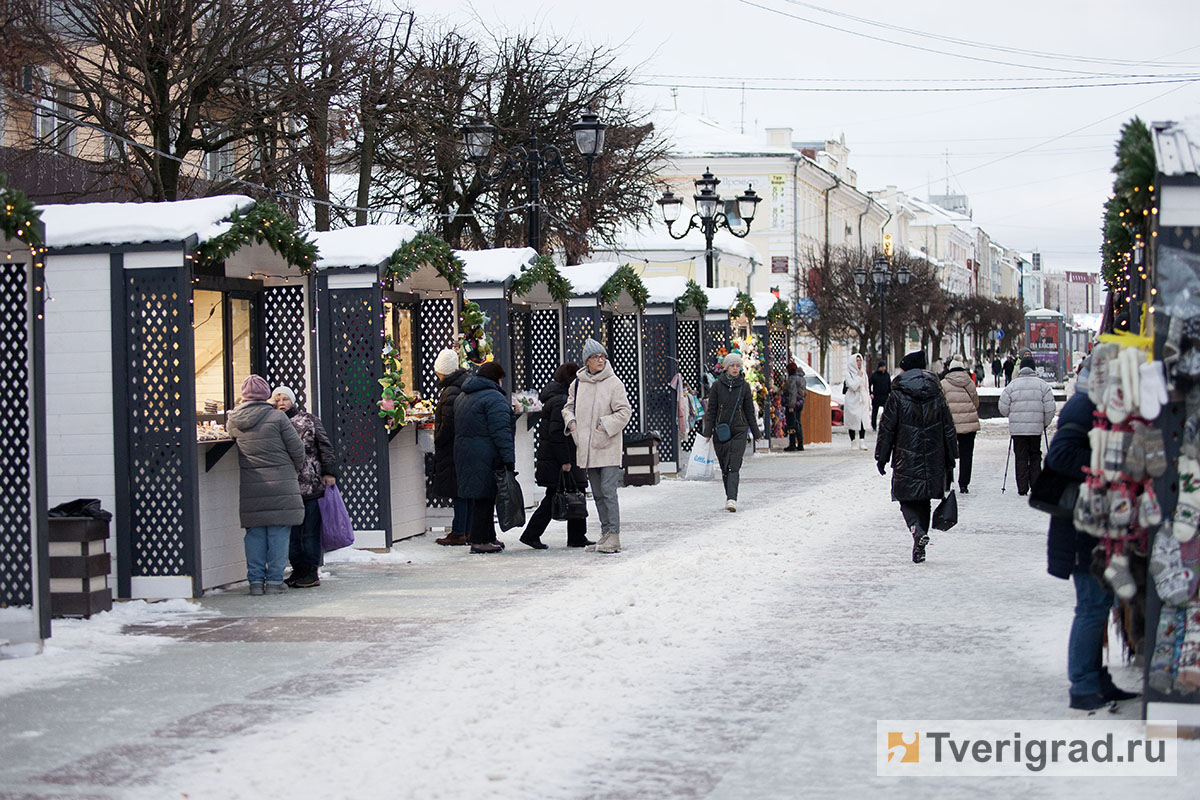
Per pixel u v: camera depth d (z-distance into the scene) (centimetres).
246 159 2967
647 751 728
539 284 2264
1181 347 737
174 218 1265
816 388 4709
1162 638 741
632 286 2544
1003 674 894
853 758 711
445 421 1677
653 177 4412
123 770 709
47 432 1276
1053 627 1048
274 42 2545
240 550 1386
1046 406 2195
